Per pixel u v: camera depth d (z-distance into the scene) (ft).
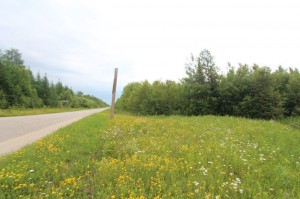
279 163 23.47
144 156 24.35
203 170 20.59
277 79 90.58
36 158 23.90
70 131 42.93
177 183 17.87
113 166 20.98
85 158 24.47
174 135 38.11
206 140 34.01
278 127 51.34
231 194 16.62
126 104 159.74
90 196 16.20
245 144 31.73
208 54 102.01
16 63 267.80
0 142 35.01
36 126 57.57
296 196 16.16
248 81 91.86
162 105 110.52
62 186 17.29
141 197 15.06
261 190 16.81
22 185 17.06
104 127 49.01
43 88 256.11
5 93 168.86
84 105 412.98
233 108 92.58
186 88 103.19
